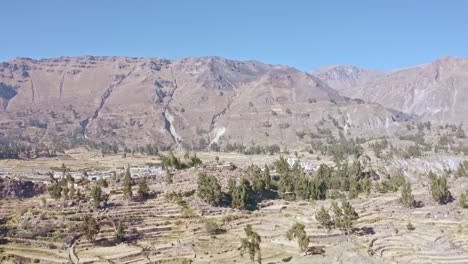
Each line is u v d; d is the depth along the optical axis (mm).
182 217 157000
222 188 187000
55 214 147375
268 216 166875
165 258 128125
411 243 139000
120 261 123750
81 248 131250
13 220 145750
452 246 135875
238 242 142125
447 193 173750
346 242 139875
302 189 193125
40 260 121188
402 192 174750
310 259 127000
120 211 154500
